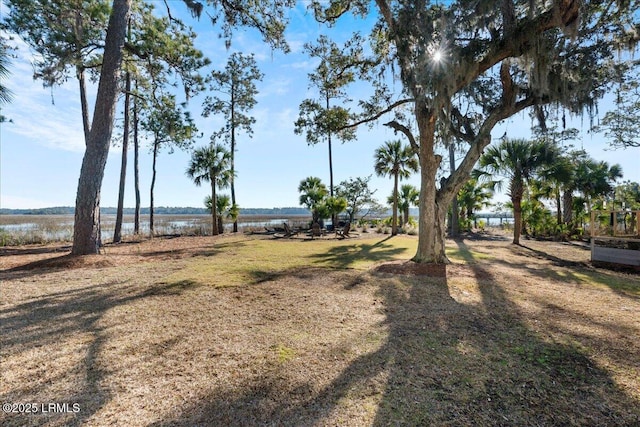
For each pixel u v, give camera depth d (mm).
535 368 2428
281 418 1789
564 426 1750
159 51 10234
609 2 5797
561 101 6145
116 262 7207
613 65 6301
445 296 4598
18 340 2869
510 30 5652
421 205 7215
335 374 2309
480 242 13797
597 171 16281
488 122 6891
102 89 7625
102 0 9562
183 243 12812
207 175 17203
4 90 5945
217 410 1861
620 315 3744
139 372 2307
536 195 16641
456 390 2109
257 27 10148
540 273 6512
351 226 21422
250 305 4059
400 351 2717
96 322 3371
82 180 7578
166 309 3857
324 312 3799
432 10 5906
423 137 6930
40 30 8469
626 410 1895
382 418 1794
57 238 13719
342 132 10898
